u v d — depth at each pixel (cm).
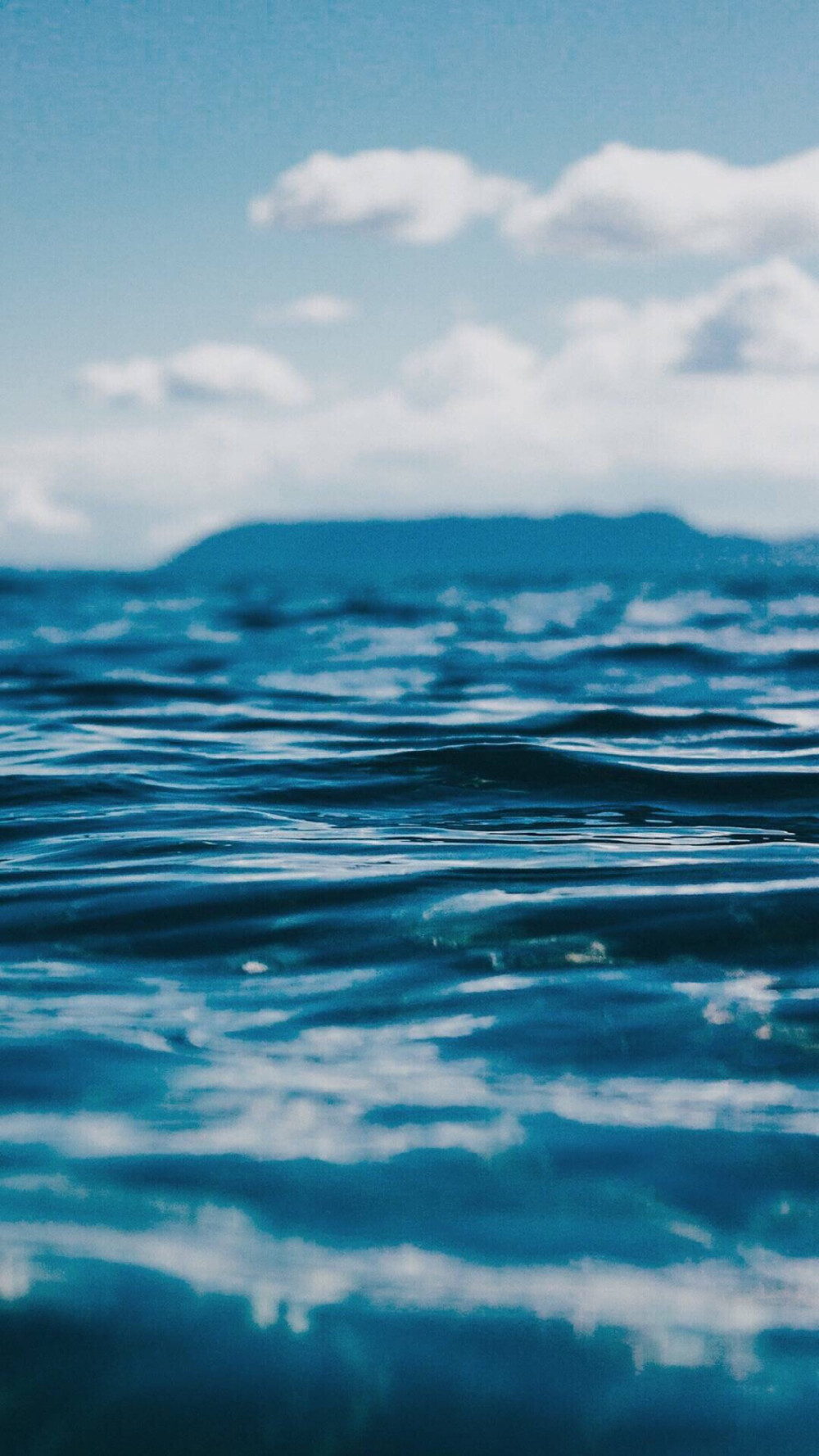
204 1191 197
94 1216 188
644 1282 171
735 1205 193
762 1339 158
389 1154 211
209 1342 156
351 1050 263
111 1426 140
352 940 345
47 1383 147
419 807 564
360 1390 146
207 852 458
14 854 457
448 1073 249
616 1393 146
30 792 590
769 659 1442
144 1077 247
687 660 1455
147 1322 160
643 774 637
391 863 436
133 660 1510
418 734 798
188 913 372
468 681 1223
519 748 707
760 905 372
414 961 326
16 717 905
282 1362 152
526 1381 149
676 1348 156
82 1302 164
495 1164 207
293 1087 242
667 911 368
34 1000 298
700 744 748
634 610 3086
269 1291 167
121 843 476
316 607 3519
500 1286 169
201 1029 277
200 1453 136
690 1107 231
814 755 700
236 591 5728
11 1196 194
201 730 829
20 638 2027
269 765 668
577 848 466
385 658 1532
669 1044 265
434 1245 180
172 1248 179
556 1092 239
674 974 314
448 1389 147
